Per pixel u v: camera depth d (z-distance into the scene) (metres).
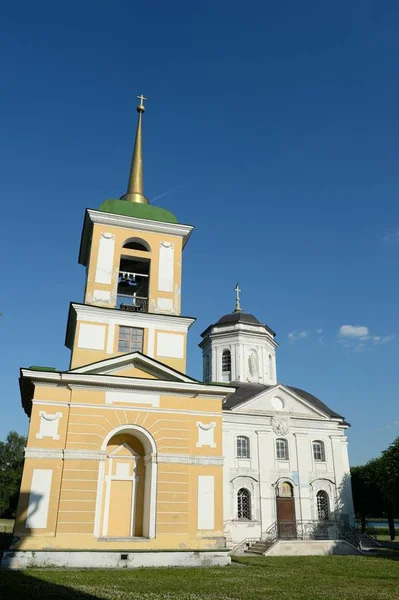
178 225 27.62
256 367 45.38
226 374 45.47
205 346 48.09
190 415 23.73
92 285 25.41
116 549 20.55
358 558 28.19
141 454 23.77
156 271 26.80
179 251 27.66
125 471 23.38
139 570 19.33
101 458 21.69
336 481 40.00
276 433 39.88
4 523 63.69
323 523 38.25
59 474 20.98
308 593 14.78
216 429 23.97
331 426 41.53
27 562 19.36
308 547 32.12
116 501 22.80
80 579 16.44
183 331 25.91
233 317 47.41
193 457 23.16
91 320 24.58
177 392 23.81
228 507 36.53
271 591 15.02
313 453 40.66
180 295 26.83
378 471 39.88
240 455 38.69
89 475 21.30
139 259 27.28
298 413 41.09
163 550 21.08
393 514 48.56
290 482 38.75
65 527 20.27
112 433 22.33
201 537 22.05
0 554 21.38
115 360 23.19
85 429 21.91
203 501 22.66
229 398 41.03
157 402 23.42
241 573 19.42
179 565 21.06
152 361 23.75
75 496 20.80
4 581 15.45
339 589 15.76
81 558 19.94
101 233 26.45
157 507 21.80
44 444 21.25
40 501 20.41
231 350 45.72
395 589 15.89
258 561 25.42
